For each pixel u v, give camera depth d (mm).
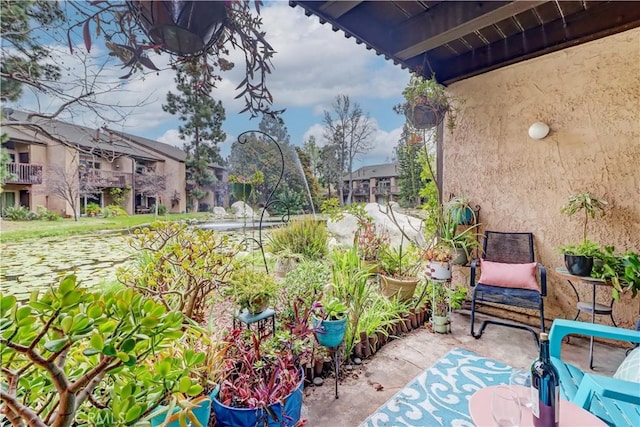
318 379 2139
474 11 2312
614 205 2631
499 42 3084
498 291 2742
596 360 2410
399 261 3416
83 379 828
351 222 4621
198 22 866
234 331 1747
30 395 932
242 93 1129
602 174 2682
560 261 2902
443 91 3189
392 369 2283
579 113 2775
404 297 3121
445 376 2189
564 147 2855
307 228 4223
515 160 3129
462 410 1851
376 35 2691
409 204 4125
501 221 3230
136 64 952
